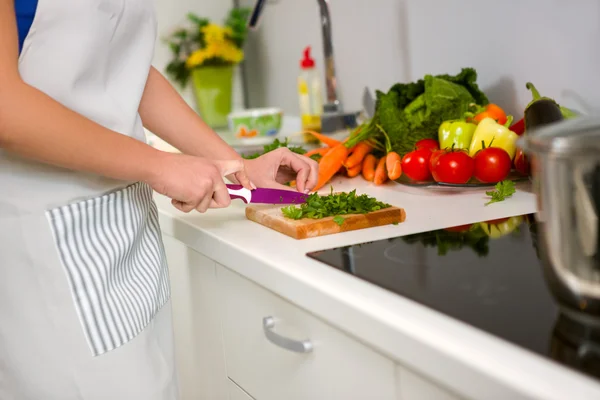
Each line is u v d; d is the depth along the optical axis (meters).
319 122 1.94
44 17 0.85
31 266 0.87
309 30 2.09
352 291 0.71
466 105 1.33
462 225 0.95
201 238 1.06
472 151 1.25
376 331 0.65
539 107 1.12
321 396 0.81
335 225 0.97
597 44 1.17
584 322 0.57
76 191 0.88
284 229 0.98
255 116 2.05
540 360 0.52
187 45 2.34
